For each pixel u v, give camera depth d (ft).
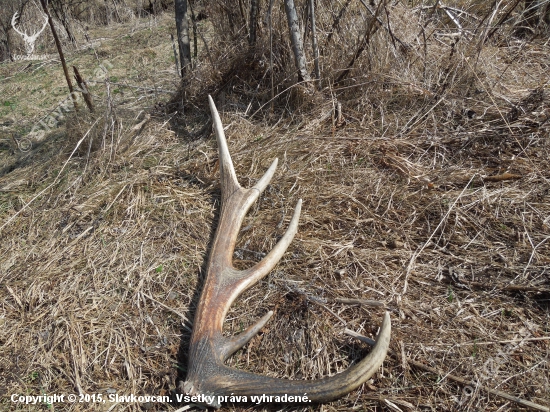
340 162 12.46
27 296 10.12
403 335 8.79
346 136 13.25
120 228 11.44
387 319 8.06
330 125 13.83
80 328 9.32
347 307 9.36
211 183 12.38
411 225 10.80
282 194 11.76
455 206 10.91
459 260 10.07
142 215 11.64
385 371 8.35
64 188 12.85
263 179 11.46
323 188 11.77
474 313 9.12
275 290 9.75
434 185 11.52
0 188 13.52
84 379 8.63
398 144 12.73
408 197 11.34
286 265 10.18
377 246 10.49
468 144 12.50
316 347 8.71
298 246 10.48
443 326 8.94
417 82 14.07
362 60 14.55
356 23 14.79
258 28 15.49
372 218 10.98
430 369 8.27
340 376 7.62
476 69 14.25
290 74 14.53
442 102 13.65
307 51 14.73
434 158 12.32
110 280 10.26
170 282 10.14
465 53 14.58
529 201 10.88
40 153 15.43
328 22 15.14
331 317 9.19
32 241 11.60
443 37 15.72
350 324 9.05
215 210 11.73
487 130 12.60
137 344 9.09
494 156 12.09
